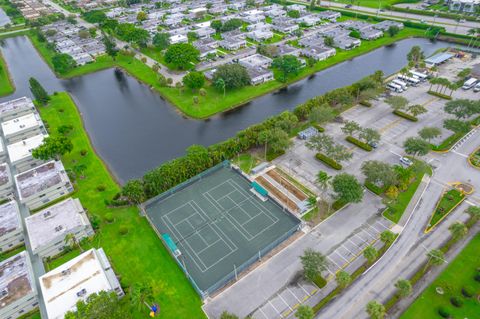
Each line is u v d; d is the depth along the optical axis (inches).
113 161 5526.6
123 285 3469.5
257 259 3718.0
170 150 5757.9
